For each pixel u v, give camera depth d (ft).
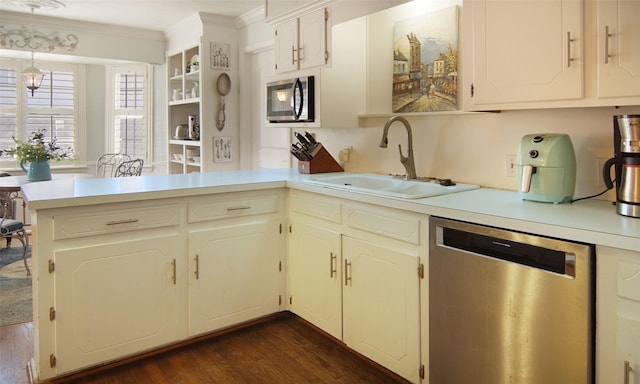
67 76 19.22
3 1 13.82
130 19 15.84
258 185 8.47
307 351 8.00
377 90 9.68
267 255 8.78
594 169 6.36
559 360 4.77
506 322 5.22
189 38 16.16
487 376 5.47
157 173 19.77
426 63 8.56
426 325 6.28
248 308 8.62
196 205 7.84
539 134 6.29
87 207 6.79
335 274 7.82
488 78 6.43
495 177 7.62
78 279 6.77
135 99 19.84
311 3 9.54
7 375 7.20
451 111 8.05
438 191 7.16
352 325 7.53
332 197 7.81
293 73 10.33
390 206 6.62
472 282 5.56
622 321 4.32
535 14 5.86
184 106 18.19
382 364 7.01
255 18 14.48
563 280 4.68
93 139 19.97
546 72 5.79
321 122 9.43
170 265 7.61
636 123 4.96
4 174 15.96
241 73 15.46
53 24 15.98
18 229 12.44
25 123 18.53
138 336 7.39
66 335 6.75
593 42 5.37
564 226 4.67
